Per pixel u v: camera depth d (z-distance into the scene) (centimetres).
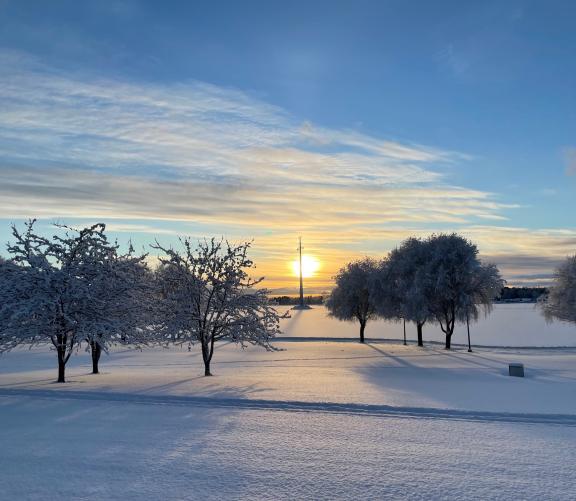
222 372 2431
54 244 2036
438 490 673
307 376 2109
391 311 5506
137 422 1055
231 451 842
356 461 793
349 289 6156
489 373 2369
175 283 2420
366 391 1537
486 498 646
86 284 2036
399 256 5544
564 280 5106
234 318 2417
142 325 2245
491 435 959
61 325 1995
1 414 1138
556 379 2100
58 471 743
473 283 4928
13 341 2009
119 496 649
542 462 791
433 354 3819
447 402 1340
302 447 869
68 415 1124
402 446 880
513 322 10681
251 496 651
